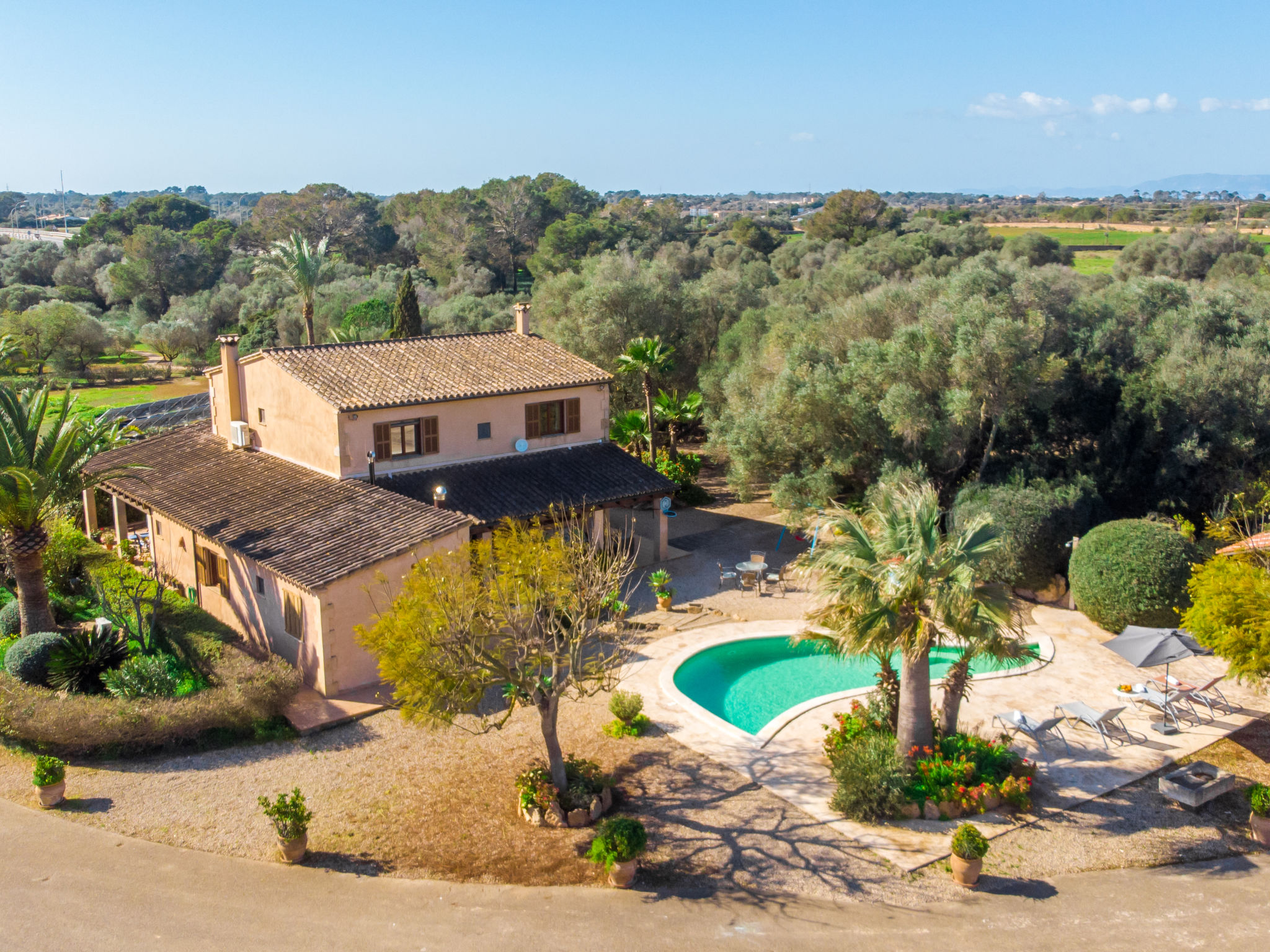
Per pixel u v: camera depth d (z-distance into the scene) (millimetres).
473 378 28797
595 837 15070
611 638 23672
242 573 23250
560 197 130125
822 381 31719
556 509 26469
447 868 14414
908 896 13648
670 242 104188
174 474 28953
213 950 12508
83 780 17297
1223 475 29578
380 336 64500
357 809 16125
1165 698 18859
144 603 24125
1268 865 14469
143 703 18453
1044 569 26312
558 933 12836
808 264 75500
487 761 17781
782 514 35156
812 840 15062
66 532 28891
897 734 16938
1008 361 28688
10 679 19844
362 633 15922
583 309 47812
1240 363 29484
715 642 23547
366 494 24453
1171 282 37875
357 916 13234
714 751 18109
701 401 40531
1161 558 22750
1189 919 13109
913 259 65188
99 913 13281
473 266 101500
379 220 131250
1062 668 21844
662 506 29719
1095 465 31750
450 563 17406
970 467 32562
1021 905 13445
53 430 23547
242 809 16141
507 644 16141
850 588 15711
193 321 85938
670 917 13172
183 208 154625
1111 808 16031
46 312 79188
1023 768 16531
